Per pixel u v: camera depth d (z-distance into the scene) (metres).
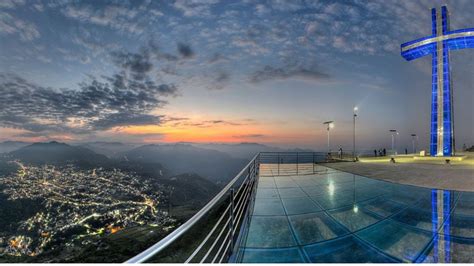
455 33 27.27
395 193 8.97
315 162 23.03
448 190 9.40
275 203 7.85
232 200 4.43
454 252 4.34
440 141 27.84
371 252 4.42
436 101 28.42
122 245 28.88
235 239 4.94
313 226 5.77
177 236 2.19
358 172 15.14
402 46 31.45
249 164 7.46
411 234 5.15
